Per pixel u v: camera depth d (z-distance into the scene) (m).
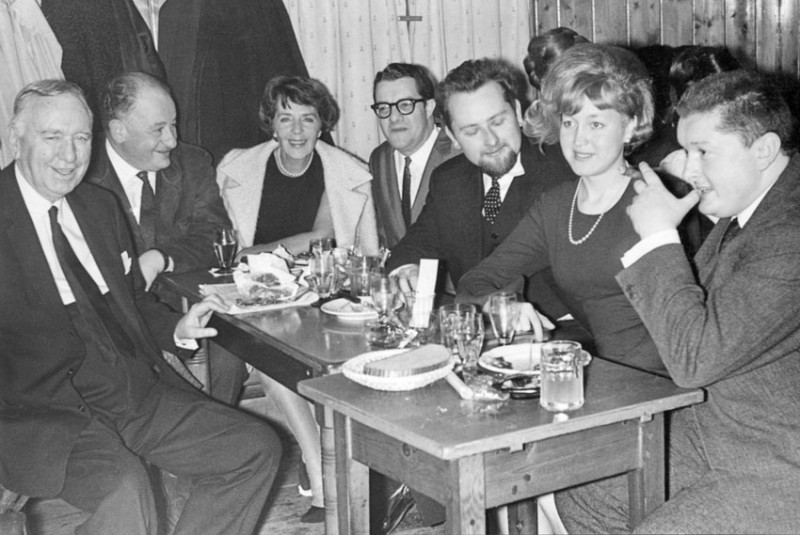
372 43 4.42
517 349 1.95
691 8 5.00
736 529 1.61
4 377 2.30
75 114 2.44
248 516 2.39
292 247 3.71
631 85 2.03
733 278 1.64
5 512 2.25
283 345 2.25
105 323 2.50
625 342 2.12
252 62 4.21
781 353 1.66
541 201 2.34
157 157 3.47
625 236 2.07
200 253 3.50
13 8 3.78
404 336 2.21
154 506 2.26
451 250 2.98
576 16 4.76
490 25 4.64
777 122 1.64
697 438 1.99
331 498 2.12
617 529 1.98
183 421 2.41
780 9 5.17
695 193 1.75
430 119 3.76
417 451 1.63
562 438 1.62
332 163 3.84
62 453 2.22
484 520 1.55
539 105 2.30
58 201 2.55
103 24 3.93
